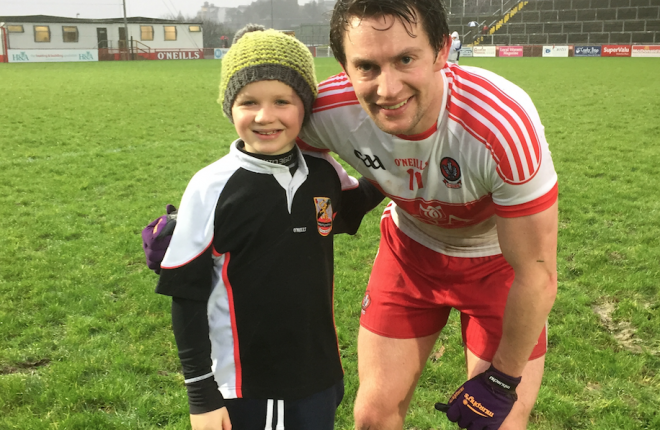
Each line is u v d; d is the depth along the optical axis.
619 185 6.64
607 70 25.12
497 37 46.28
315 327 1.86
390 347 2.29
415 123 1.63
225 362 1.80
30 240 5.05
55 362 3.20
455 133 1.75
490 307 2.17
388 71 1.52
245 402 1.82
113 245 4.94
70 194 6.48
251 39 1.73
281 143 1.76
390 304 2.31
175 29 48.72
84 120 12.19
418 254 2.28
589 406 2.82
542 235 1.74
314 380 1.86
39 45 45.16
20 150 8.88
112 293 4.09
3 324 3.60
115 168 7.73
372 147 1.92
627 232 5.14
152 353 3.31
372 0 1.44
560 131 10.37
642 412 2.76
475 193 1.88
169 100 16.02
